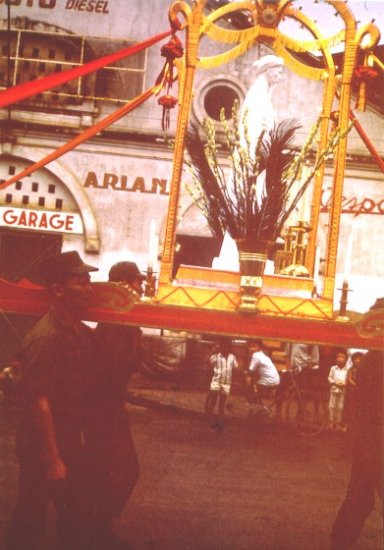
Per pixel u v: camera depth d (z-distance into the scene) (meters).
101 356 3.91
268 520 4.12
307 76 6.00
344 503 3.75
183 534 3.83
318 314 4.35
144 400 8.09
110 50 15.68
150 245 4.48
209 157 4.68
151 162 15.48
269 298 4.33
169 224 4.86
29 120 15.30
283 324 4.21
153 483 4.73
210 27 5.32
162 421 7.20
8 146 15.27
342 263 15.20
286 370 8.74
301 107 15.31
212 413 7.76
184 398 9.73
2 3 15.59
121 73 15.46
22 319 14.05
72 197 15.48
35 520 3.26
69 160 15.45
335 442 6.99
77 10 15.64
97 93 15.45
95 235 15.38
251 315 4.21
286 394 8.31
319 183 6.31
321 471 5.39
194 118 15.41
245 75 15.55
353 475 3.74
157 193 15.48
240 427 7.36
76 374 3.38
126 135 15.38
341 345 4.18
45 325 3.31
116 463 3.82
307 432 7.73
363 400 3.76
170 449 5.80
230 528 3.92
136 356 4.04
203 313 4.17
